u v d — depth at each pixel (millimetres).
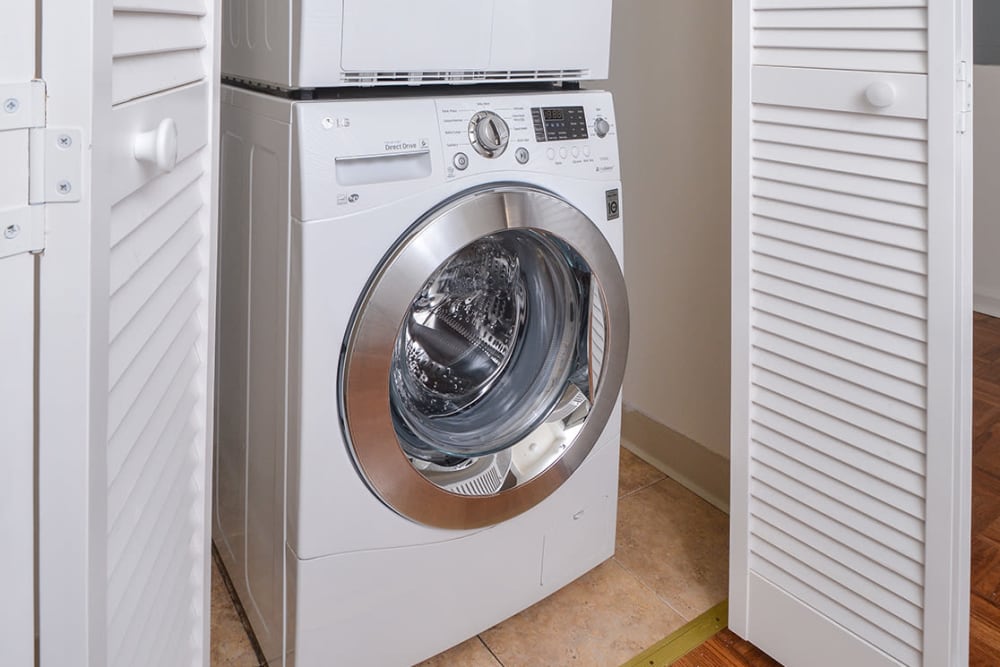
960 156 1129
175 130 752
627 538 1942
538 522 1583
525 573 1595
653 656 1582
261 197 1283
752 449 1494
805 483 1415
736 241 1433
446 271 1363
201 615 1070
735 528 1553
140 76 696
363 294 1223
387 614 1404
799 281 1351
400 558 1392
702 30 1876
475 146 1301
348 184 1182
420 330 1388
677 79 1967
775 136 1337
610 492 1718
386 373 1248
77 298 580
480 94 1391
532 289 1509
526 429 1521
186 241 901
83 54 546
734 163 1406
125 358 704
